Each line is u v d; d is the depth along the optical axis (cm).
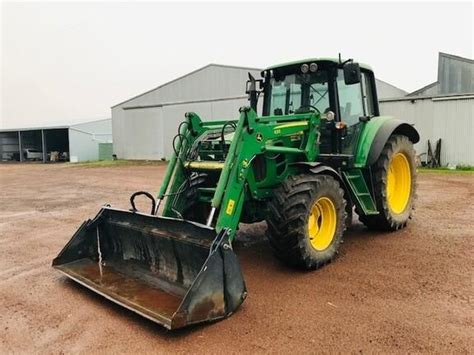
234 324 332
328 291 390
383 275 426
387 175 570
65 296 401
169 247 388
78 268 437
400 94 3278
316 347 297
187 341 311
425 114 1592
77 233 457
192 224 363
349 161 498
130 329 333
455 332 312
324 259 447
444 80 2353
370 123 567
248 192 448
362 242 543
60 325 344
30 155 3512
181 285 379
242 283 349
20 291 418
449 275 422
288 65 540
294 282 414
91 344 313
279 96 566
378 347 295
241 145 411
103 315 359
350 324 328
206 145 482
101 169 1934
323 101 523
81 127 3203
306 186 424
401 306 356
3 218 785
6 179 1619
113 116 2680
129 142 2522
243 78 2330
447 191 944
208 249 346
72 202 955
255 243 555
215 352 296
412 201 628
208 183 490
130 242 433
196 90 2511
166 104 2291
